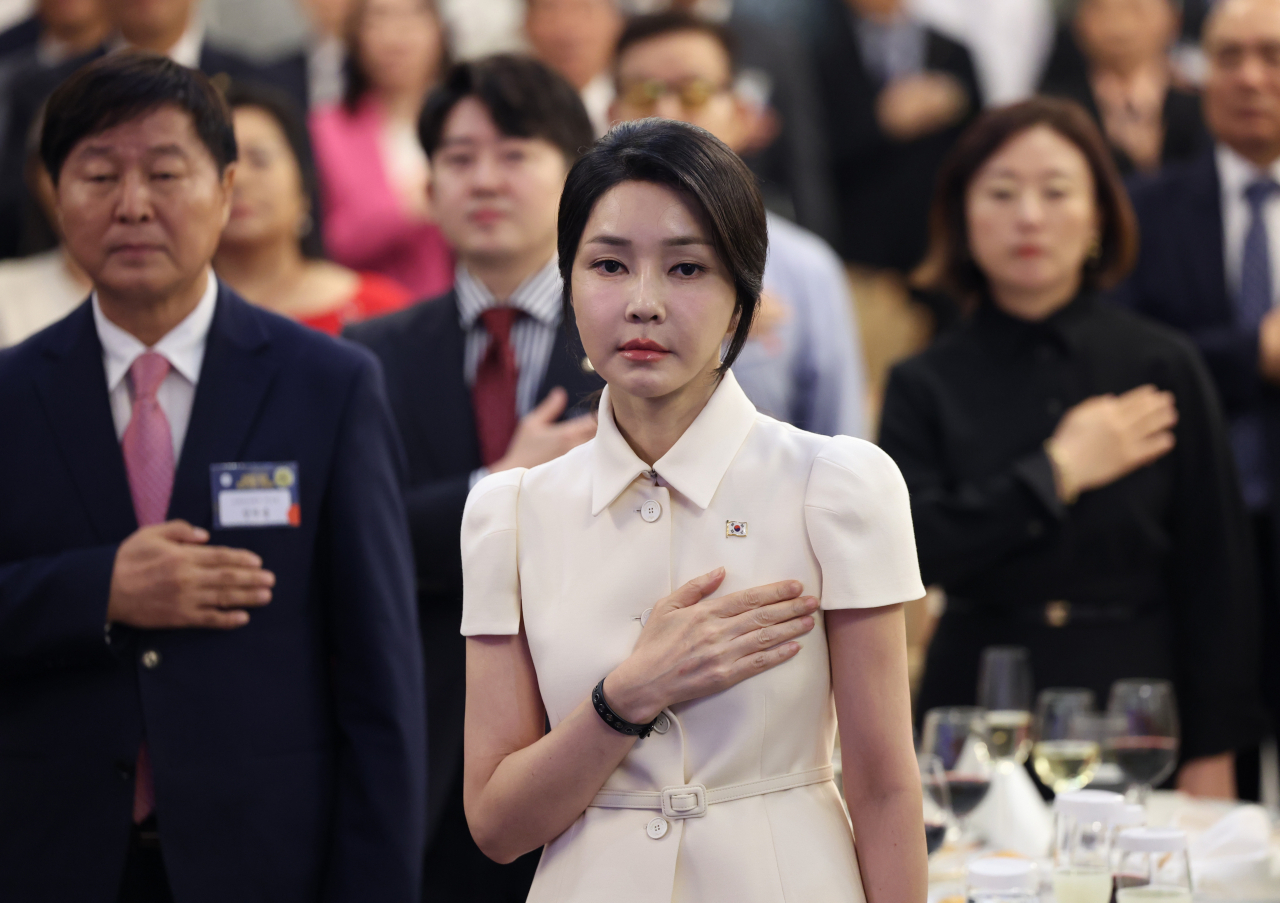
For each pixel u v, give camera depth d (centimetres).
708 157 456
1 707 670
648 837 466
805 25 2062
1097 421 953
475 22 2016
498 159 904
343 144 1577
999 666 847
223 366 696
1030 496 938
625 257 457
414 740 689
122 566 649
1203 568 984
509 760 488
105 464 678
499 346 916
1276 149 1206
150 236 661
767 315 1105
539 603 493
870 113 2034
